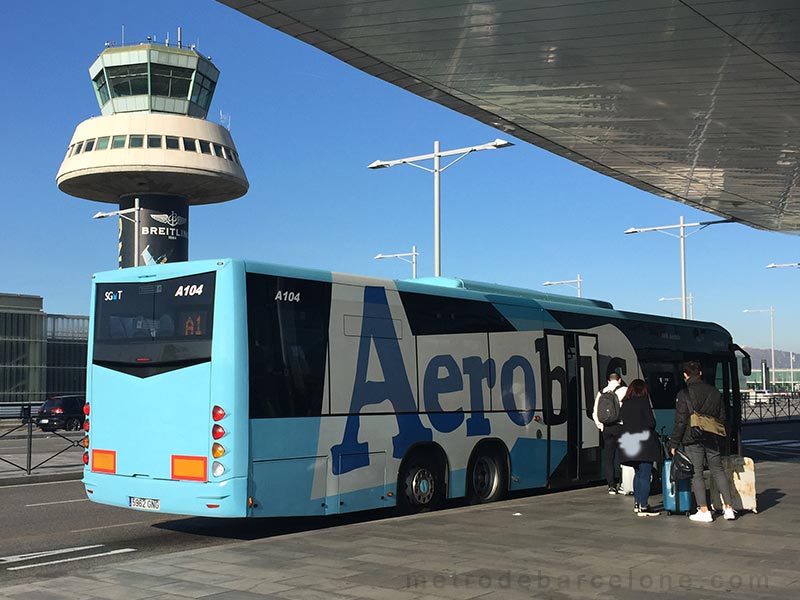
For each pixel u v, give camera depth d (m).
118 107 67.31
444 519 10.74
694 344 18.83
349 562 8.09
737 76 13.38
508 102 14.84
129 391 10.50
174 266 10.45
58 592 7.06
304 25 11.38
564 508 11.84
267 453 9.95
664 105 14.95
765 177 20.38
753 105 14.86
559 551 8.64
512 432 13.66
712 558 8.29
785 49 12.18
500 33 11.73
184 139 66.31
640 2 10.64
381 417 11.42
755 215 25.73
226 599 6.75
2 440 32.53
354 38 11.85
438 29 11.55
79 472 19.03
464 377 12.89
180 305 10.30
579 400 15.20
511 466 13.58
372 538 9.39
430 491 12.15
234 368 9.80
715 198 23.17
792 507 12.08
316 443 10.51
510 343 13.88
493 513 11.30
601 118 15.73
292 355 10.39
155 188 68.00
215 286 10.05
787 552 8.60
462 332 12.97
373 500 11.19
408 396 11.88
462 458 12.67
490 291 14.06
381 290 11.74
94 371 10.88
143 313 10.58
